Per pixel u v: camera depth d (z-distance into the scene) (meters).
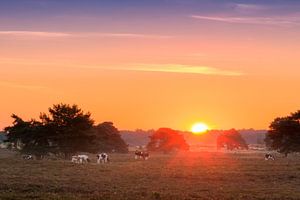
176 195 34.50
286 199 33.97
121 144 159.50
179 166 72.38
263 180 49.72
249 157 118.44
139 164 77.56
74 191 36.25
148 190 37.78
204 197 33.84
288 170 63.69
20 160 81.06
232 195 35.56
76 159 81.94
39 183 41.44
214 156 128.38
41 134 99.38
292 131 120.75
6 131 102.31
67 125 100.75
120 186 40.66
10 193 33.88
